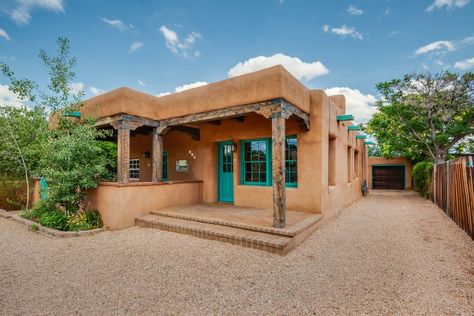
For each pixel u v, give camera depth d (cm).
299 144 667
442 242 511
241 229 527
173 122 695
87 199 682
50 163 613
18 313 273
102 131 751
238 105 566
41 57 618
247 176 786
